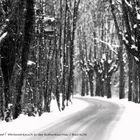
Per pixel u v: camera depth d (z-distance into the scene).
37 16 21.77
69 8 30.48
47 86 23.45
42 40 22.44
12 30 16.77
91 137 11.77
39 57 21.67
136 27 20.83
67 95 30.98
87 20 56.53
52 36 24.27
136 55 21.20
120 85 44.03
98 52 58.72
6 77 17.30
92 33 57.84
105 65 51.56
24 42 16.42
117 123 15.95
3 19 16.44
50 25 23.75
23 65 16.50
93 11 53.03
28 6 16.23
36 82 21.19
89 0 50.56
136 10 20.66
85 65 59.75
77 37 60.53
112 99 43.72
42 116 19.27
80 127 14.53
